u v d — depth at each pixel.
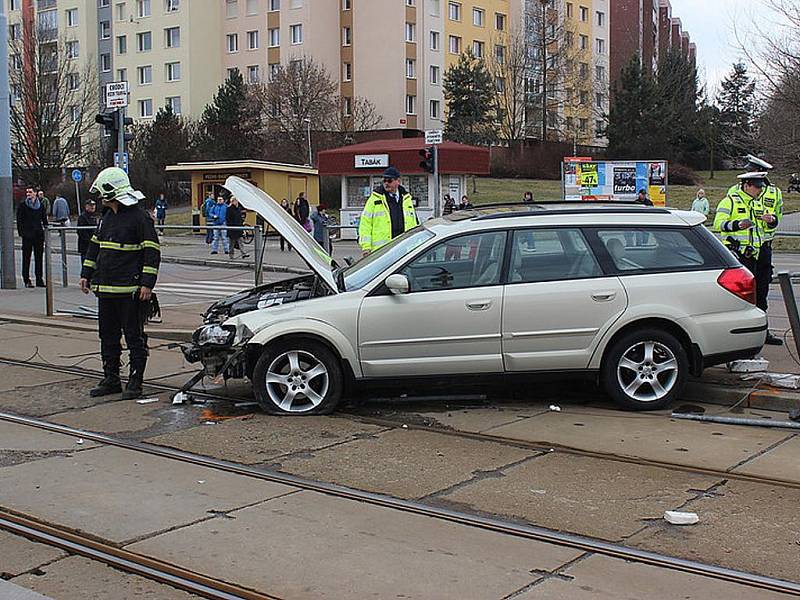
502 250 8.06
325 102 59.09
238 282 18.78
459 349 7.94
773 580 4.59
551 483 6.17
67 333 13.12
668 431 7.46
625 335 8.01
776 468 6.45
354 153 35.72
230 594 4.47
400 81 63.44
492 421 7.84
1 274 18.12
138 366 8.88
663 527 5.35
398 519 5.50
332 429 7.61
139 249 8.83
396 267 8.02
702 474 6.34
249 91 60.88
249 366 8.18
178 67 68.00
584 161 36.69
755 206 10.07
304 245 8.36
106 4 71.62
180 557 4.94
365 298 7.98
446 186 36.00
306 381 8.03
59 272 20.03
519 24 70.25
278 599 4.40
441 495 5.94
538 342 7.95
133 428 7.73
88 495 5.98
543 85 67.94
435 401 8.52
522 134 68.31
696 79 74.19
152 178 55.53
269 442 7.24
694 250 8.19
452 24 66.44
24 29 59.12
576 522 5.43
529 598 4.39
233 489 6.09
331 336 7.93
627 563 4.83
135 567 4.80
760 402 8.16
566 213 8.23
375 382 8.04
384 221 11.12
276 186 41.19
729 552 4.96
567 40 69.06
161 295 17.03
